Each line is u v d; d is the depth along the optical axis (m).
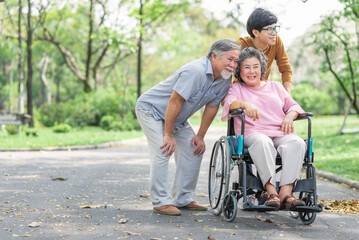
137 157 10.18
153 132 4.52
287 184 4.03
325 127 22.06
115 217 4.32
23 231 3.75
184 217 4.40
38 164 8.55
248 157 4.18
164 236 3.64
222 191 4.45
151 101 4.55
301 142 4.07
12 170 7.66
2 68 51.28
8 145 11.87
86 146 12.47
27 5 21.31
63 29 30.11
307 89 37.34
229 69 4.30
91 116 22.86
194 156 4.79
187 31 41.56
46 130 20.42
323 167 8.29
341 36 16.41
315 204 3.96
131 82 42.50
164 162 4.52
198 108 4.54
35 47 38.28
